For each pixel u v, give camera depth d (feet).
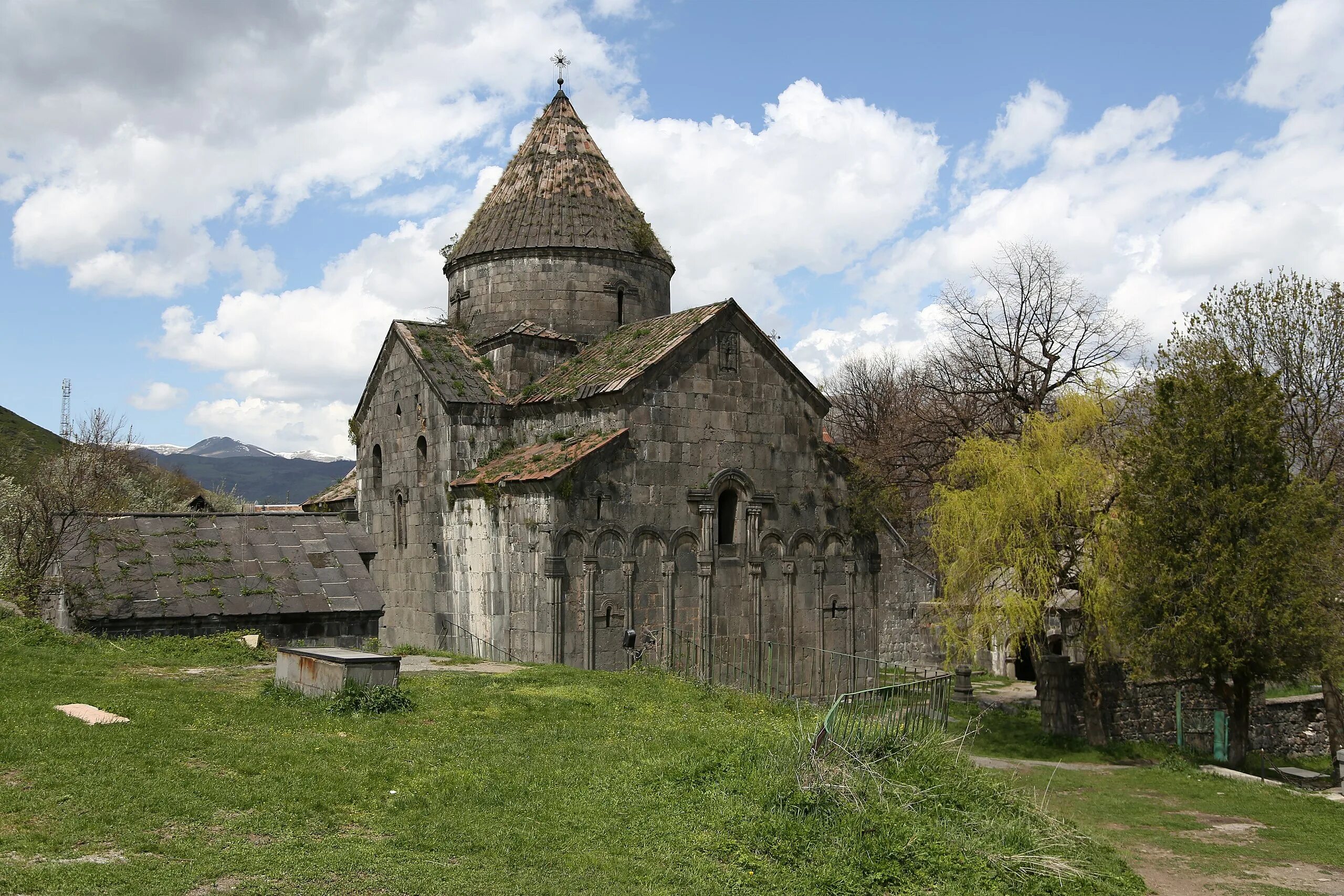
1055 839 45.78
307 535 80.28
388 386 103.65
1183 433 84.43
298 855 30.78
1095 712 95.55
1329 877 49.26
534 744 47.16
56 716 42.24
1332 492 86.74
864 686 97.40
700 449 88.12
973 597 97.91
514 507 83.51
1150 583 84.99
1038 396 138.82
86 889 26.35
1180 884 47.21
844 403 236.63
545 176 108.58
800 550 94.02
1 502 118.73
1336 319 96.43
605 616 82.07
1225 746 105.40
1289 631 79.92
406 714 50.31
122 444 156.25
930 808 44.75
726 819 39.40
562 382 92.53
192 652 64.90
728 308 89.81
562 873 32.53
